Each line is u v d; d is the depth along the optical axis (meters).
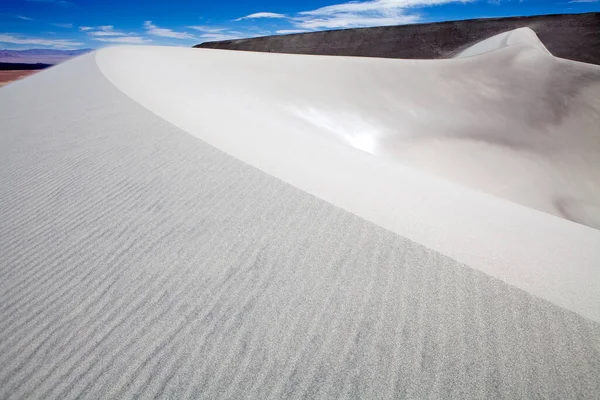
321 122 13.95
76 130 4.63
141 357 1.55
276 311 1.73
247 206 2.61
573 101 19.12
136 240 2.33
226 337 1.62
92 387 1.45
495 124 17.89
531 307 1.71
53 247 2.33
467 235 2.48
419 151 14.83
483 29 62.00
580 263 2.35
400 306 1.73
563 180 14.47
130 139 4.11
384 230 2.29
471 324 1.63
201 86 10.58
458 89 19.53
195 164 3.35
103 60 12.16
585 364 1.44
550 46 52.44
